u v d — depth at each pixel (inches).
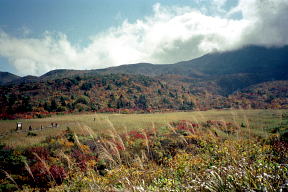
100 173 196.4
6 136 912.3
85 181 181.5
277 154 153.5
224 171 100.7
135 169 159.6
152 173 159.0
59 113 2536.9
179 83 7347.4
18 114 2375.7
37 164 402.0
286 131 321.4
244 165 103.3
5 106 2773.1
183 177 132.6
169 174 155.4
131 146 301.6
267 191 74.1
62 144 588.1
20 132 1034.7
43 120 1734.7
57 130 995.3
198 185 100.3
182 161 179.0
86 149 429.1
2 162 428.1
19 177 343.9
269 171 91.9
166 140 376.2
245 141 181.8
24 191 290.4
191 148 239.5
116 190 120.8
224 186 86.0
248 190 77.5
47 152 515.5
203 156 186.1
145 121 1040.2
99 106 3179.1
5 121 1806.1
